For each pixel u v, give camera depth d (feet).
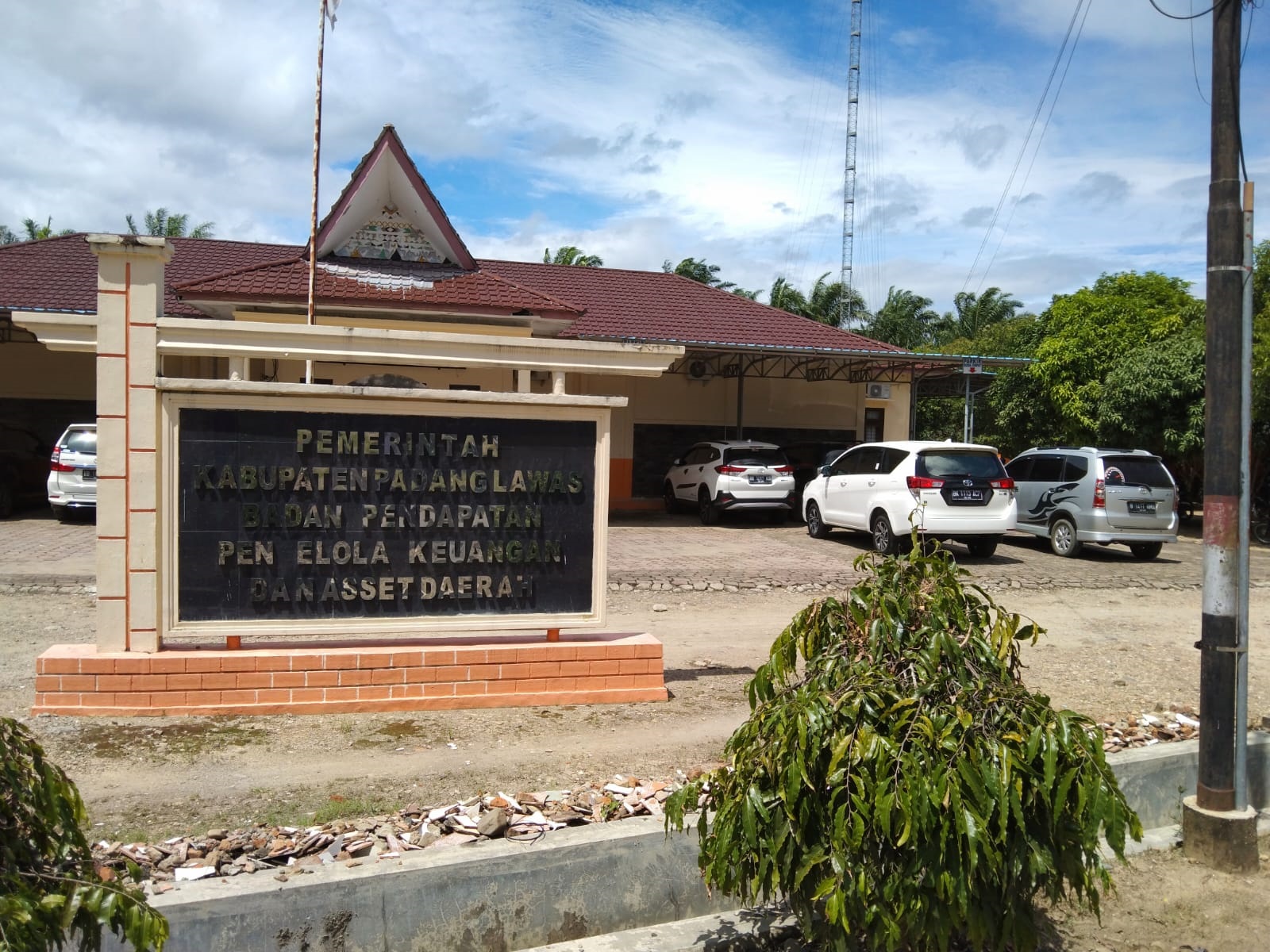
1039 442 81.10
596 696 21.39
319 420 19.76
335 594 19.95
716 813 11.13
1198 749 17.24
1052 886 10.79
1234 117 15.47
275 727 18.98
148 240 18.90
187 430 19.35
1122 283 90.33
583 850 12.63
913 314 132.77
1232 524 15.38
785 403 71.67
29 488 56.80
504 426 20.71
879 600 11.46
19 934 7.33
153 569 19.42
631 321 67.26
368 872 11.61
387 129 45.80
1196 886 14.57
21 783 8.48
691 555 45.88
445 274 48.16
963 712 10.34
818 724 10.30
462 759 17.63
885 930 10.25
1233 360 15.49
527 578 20.98
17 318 18.69
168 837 13.96
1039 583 40.83
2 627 27.35
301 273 45.80
